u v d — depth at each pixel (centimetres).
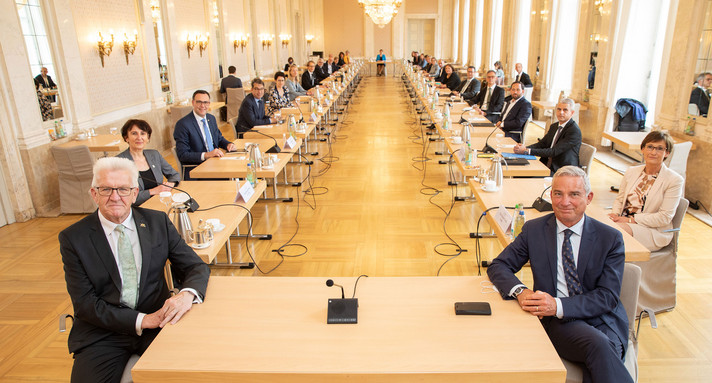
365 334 164
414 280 203
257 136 536
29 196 482
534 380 146
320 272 361
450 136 535
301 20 2028
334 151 756
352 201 518
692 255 371
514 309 181
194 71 943
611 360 173
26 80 472
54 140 507
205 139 459
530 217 275
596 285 197
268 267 370
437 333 164
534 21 1002
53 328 296
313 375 145
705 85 457
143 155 353
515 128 604
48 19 512
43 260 389
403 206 499
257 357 152
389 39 2219
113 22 641
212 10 1034
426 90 954
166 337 165
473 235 417
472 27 1667
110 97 636
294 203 515
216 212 290
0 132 449
